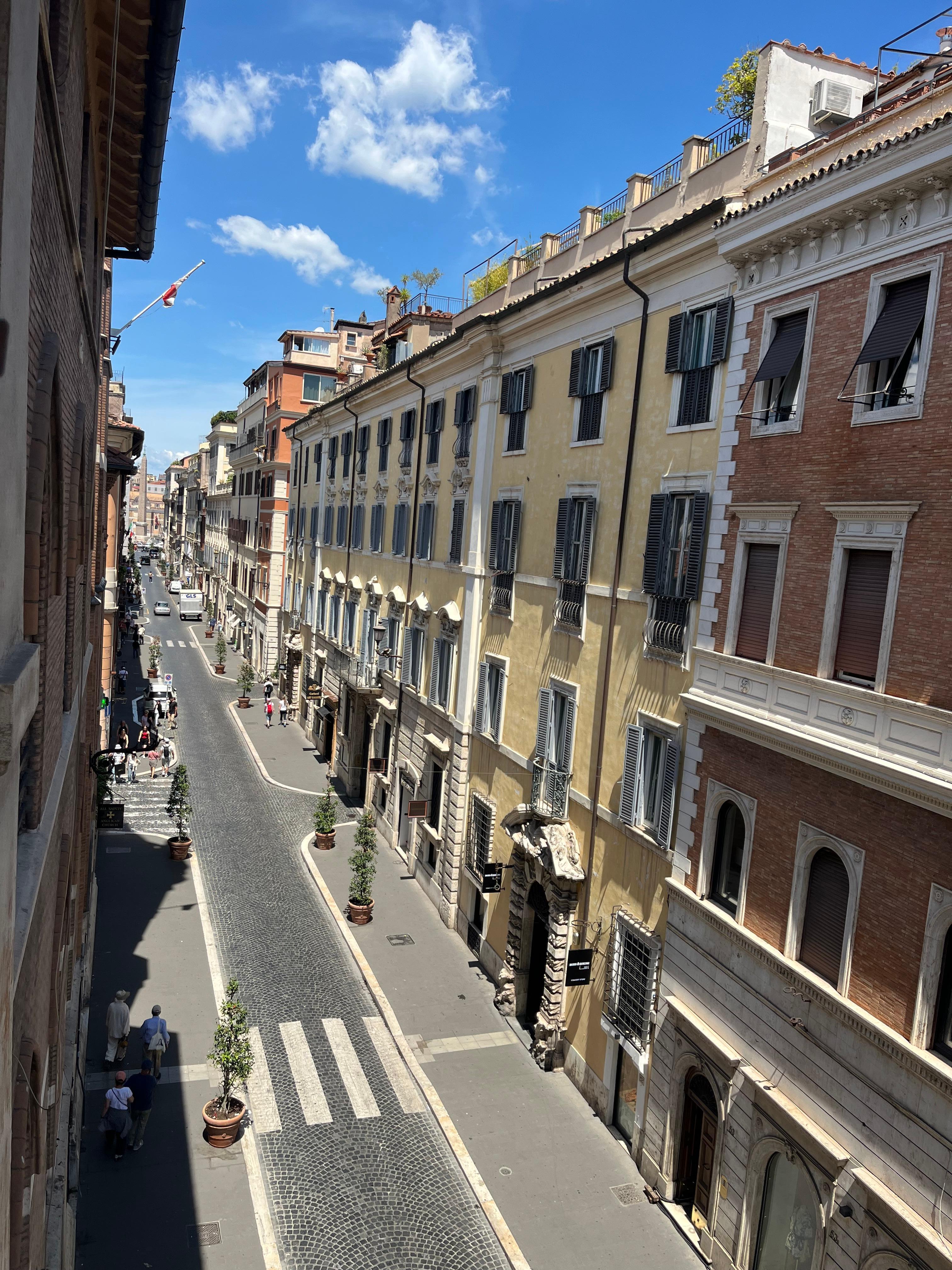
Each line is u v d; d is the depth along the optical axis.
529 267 23.77
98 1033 18.61
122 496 37.41
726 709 13.34
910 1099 9.97
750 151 14.25
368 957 23.14
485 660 23.58
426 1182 15.15
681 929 14.52
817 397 12.07
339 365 50.94
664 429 15.89
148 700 45.09
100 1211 13.84
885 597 10.95
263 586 60.34
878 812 10.69
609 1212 14.66
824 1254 10.95
